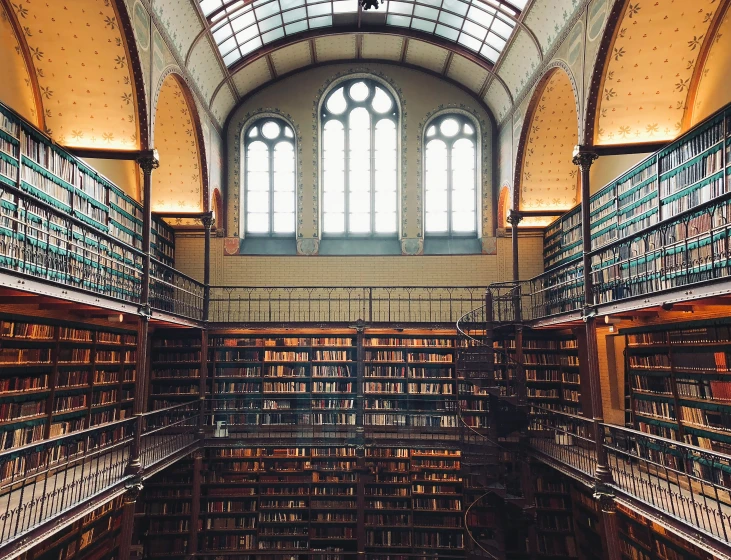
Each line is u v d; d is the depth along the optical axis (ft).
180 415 52.80
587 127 37.37
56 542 33.86
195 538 48.52
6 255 28.58
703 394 32.86
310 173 62.03
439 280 60.80
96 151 37.52
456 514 51.16
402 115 62.49
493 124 62.03
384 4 52.80
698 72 35.55
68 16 32.71
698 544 23.95
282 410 53.26
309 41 57.67
